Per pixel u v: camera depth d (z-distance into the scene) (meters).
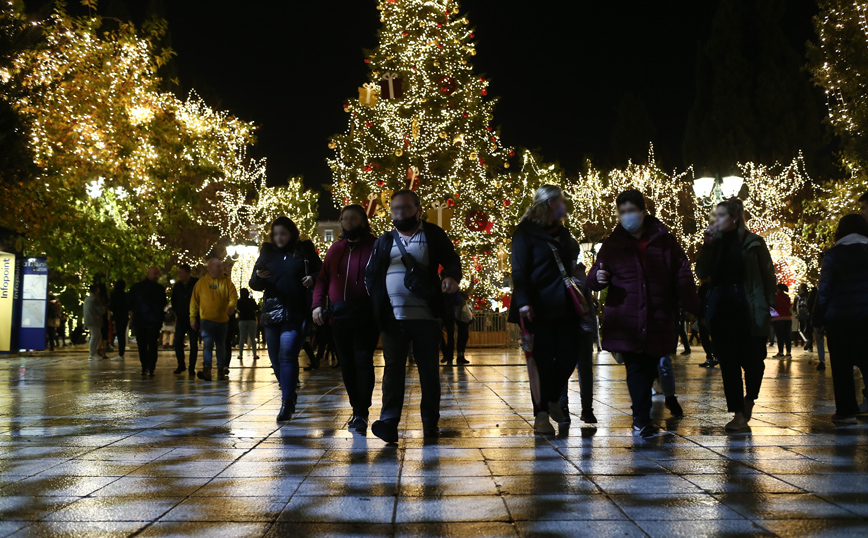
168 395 10.16
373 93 26.50
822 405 8.10
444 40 27.89
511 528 3.46
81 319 29.64
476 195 28.14
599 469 4.72
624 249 6.00
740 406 6.22
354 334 6.52
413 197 6.02
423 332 5.97
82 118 19.14
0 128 15.76
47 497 4.11
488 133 29.05
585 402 6.77
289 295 7.30
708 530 3.39
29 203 18.70
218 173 23.03
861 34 19.88
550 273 6.07
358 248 6.61
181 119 21.86
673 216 47.72
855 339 6.57
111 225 24.36
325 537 3.35
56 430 6.68
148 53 21.00
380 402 8.81
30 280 21.02
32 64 17.61
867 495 3.99
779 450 5.32
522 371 14.38
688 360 18.19
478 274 28.28
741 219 6.43
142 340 14.20
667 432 6.25
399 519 3.62
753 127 47.28
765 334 6.28
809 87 47.47
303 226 49.06
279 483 4.41
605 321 5.99
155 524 3.57
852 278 6.62
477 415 7.52
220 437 6.22
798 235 40.66
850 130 20.53
